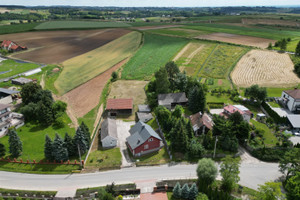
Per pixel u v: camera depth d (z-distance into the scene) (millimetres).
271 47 165750
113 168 59656
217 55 155625
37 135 74062
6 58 159000
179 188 50594
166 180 54844
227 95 100750
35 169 59375
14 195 52156
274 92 102625
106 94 103125
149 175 57188
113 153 65375
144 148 64188
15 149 62656
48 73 128125
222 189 52719
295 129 73938
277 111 85250
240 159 62531
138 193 52688
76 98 99938
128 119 83625
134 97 100938
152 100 91812
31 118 83188
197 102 83375
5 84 112562
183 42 191500
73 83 115625
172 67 103812
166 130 74812
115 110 87875
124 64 143125
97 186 53656
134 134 67000
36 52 171500
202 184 50594
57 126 79188
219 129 67062
